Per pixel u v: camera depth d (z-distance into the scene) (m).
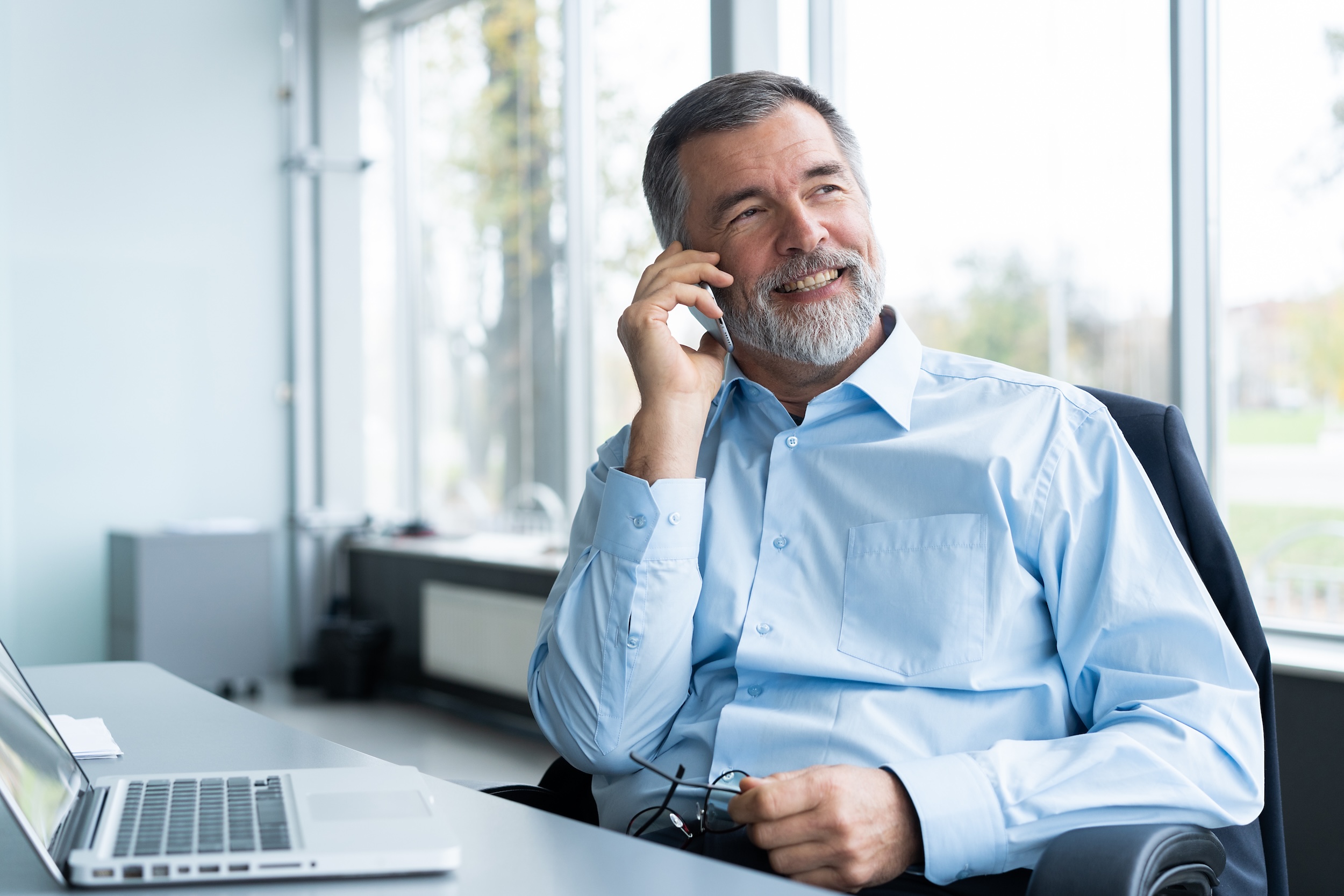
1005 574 1.34
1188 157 2.64
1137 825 1.06
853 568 1.40
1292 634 2.49
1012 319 3.04
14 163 4.82
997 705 1.33
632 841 0.89
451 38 5.16
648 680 1.38
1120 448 1.38
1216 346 2.63
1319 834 2.18
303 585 5.37
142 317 5.07
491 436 5.01
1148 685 1.26
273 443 5.37
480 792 1.06
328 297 5.40
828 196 1.49
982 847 1.12
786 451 1.48
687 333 3.78
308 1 5.42
